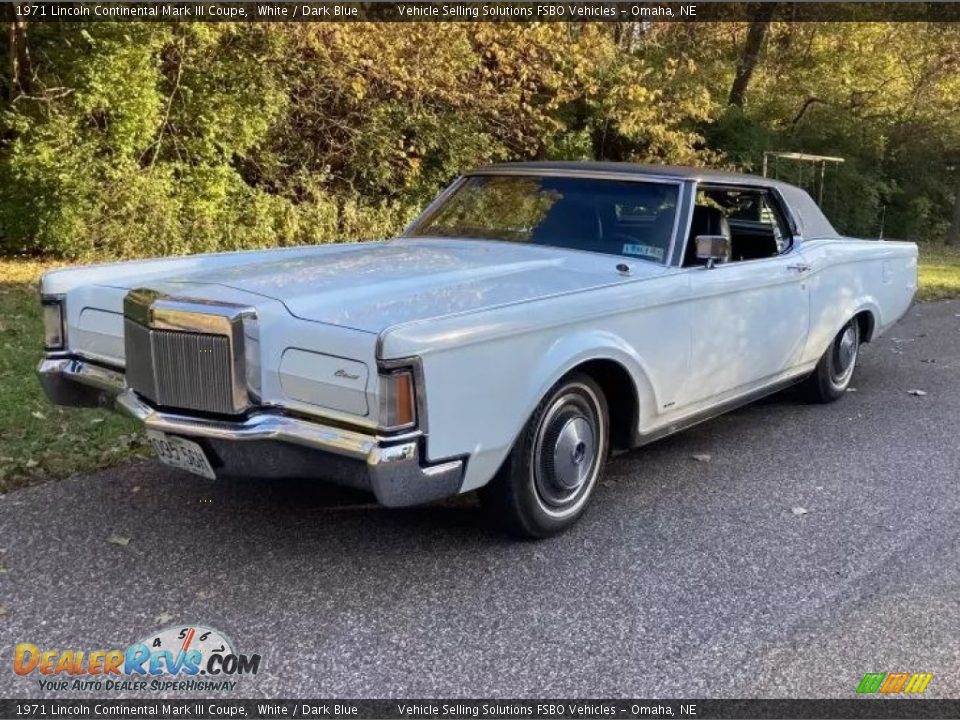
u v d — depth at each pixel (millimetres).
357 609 3217
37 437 4871
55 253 12164
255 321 3215
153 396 3422
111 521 3902
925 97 26500
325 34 12875
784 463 5023
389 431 2988
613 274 4188
